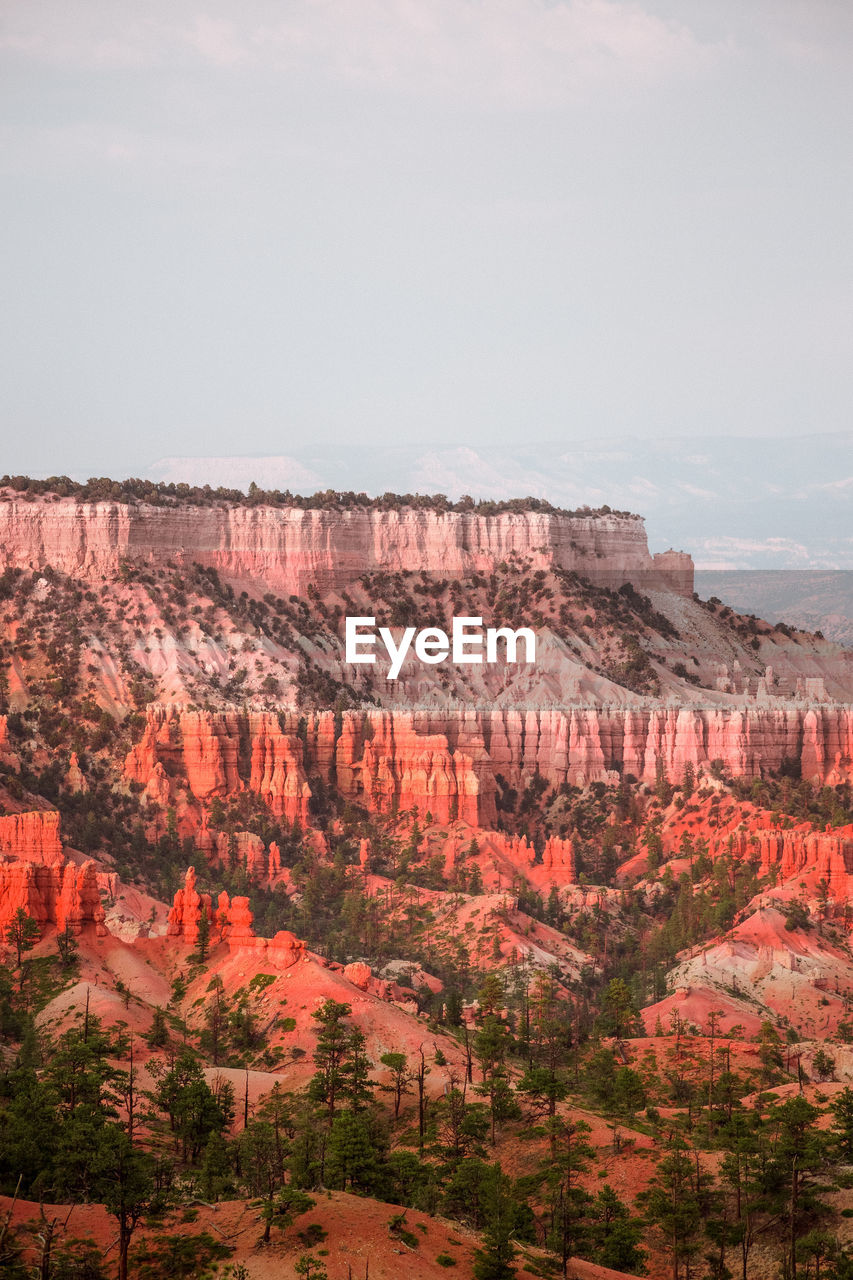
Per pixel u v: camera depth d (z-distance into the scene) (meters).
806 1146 172.12
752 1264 161.50
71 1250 139.38
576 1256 158.62
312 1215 146.12
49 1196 151.38
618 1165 177.12
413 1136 181.38
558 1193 166.88
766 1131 181.50
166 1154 169.25
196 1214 148.38
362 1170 160.38
